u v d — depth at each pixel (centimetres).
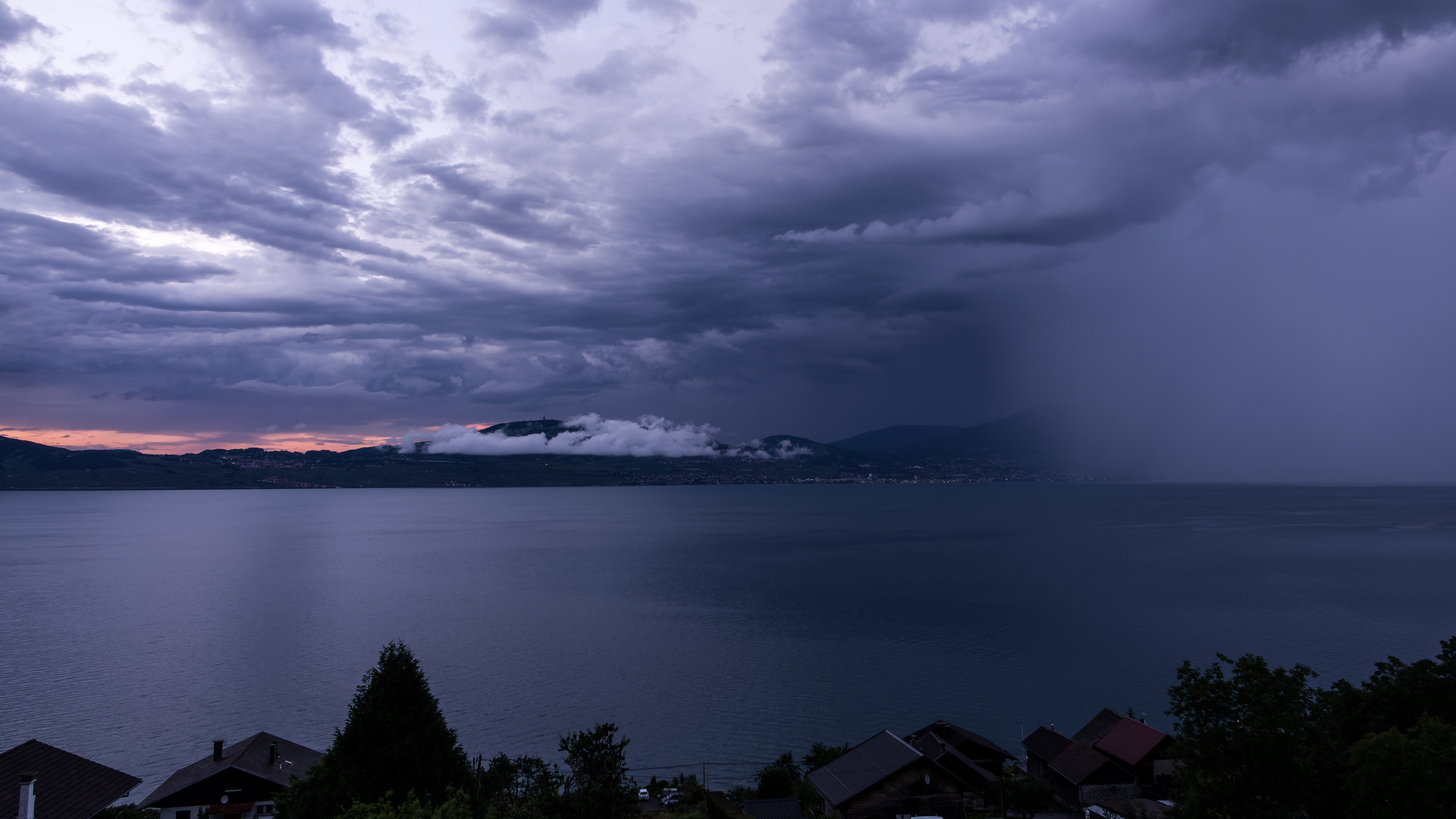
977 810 5819
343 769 3316
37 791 3994
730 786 6819
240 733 8206
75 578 19888
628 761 7500
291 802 3694
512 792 6047
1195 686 2922
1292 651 10912
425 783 3306
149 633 12975
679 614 14488
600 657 11219
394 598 16488
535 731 8256
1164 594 15800
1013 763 7250
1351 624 12556
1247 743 2778
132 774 7175
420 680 3519
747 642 12112
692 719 8625
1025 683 9800
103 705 9088
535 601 16000
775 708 8969
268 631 13150
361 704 3450
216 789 6019
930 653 11350
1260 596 15288
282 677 10269
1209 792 2827
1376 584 16550
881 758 5925
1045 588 16938
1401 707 4500
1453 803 2755
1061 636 12238
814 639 12344
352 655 11406
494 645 12050
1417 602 14388
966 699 9231
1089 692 9412
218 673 10488
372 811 2698
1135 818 5056
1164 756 6097
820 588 17588
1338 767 2930
